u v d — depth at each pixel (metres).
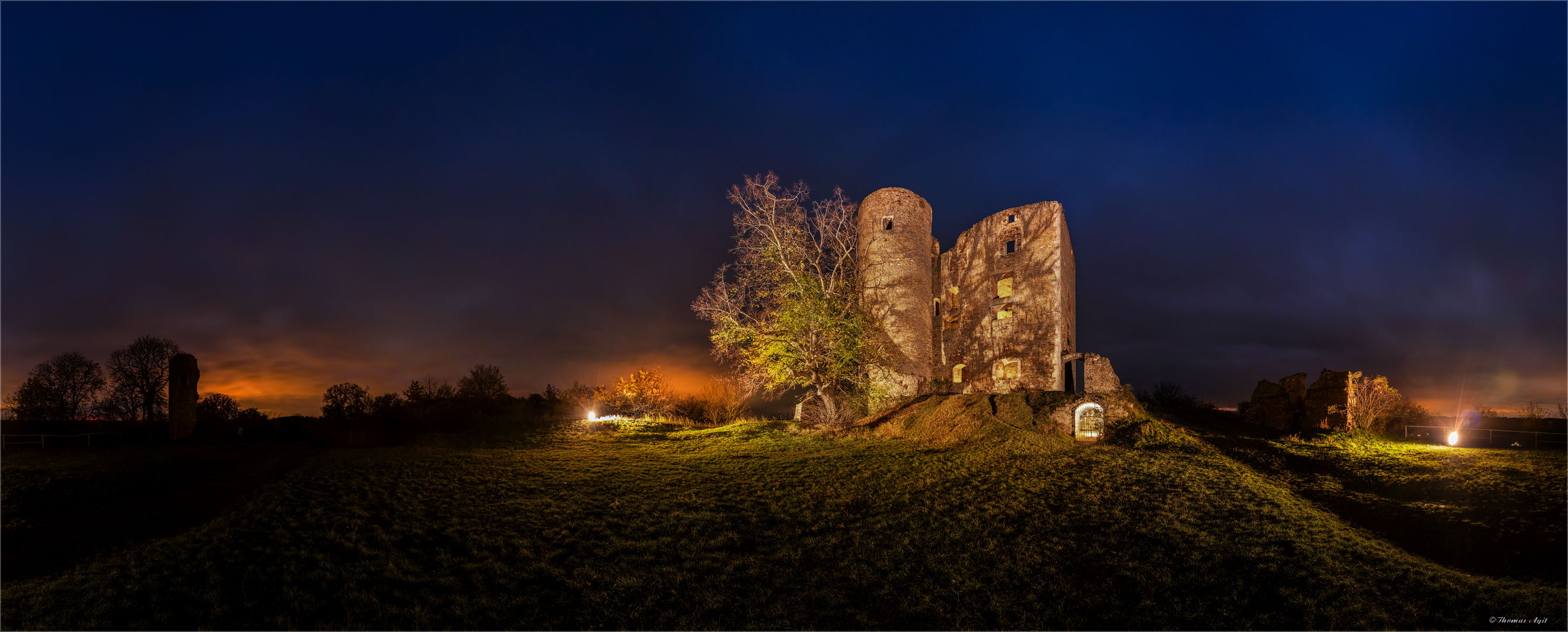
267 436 32.00
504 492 17.19
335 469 19.62
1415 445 21.30
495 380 40.19
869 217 35.53
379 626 9.96
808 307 29.17
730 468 20.56
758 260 29.97
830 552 13.06
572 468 20.72
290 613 10.23
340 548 12.74
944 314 38.47
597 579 11.76
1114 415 24.12
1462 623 9.40
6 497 16.52
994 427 24.16
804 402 31.47
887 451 22.75
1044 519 14.48
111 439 29.33
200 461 22.31
